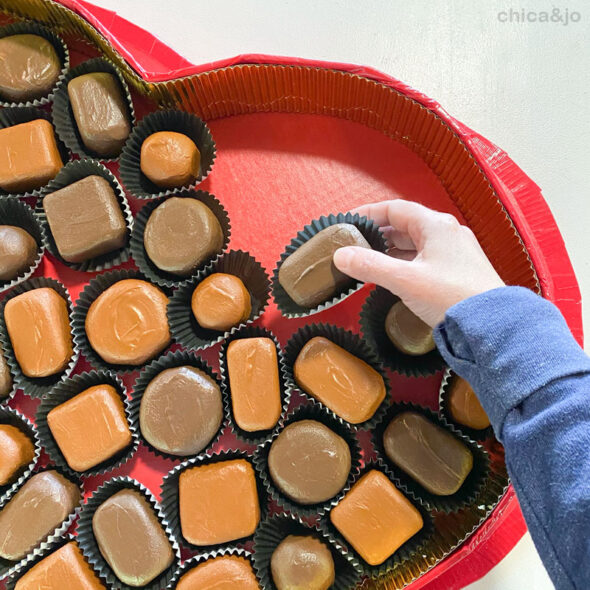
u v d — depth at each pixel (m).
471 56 0.52
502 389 0.29
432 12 0.52
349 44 0.52
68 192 0.44
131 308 0.43
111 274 0.45
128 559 0.41
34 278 0.46
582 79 0.52
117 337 0.43
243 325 0.44
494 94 0.51
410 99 0.41
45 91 0.47
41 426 0.44
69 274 0.47
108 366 0.44
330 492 0.41
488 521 0.39
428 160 0.45
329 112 0.46
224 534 0.41
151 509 0.43
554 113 0.51
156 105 0.47
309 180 0.46
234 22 0.53
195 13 0.53
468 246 0.37
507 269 0.43
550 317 0.30
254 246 0.46
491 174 0.40
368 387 0.41
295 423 0.42
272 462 0.41
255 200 0.46
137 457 0.45
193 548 0.42
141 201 0.47
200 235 0.43
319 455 0.41
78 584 0.41
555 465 0.27
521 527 0.42
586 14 0.52
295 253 0.42
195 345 0.44
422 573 0.40
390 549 0.40
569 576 0.27
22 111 0.47
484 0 0.52
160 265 0.44
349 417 0.41
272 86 0.44
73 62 0.49
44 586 0.41
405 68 0.52
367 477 0.41
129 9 0.53
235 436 0.44
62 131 0.46
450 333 0.32
